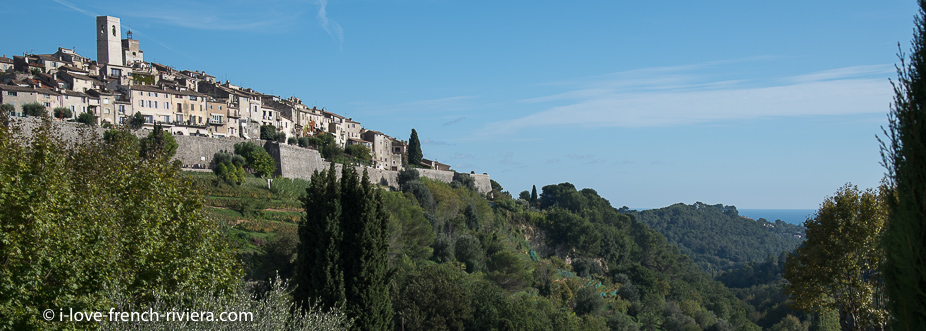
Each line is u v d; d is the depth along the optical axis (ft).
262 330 74.43
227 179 298.76
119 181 109.81
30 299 79.36
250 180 317.83
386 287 129.90
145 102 375.86
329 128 523.29
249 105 449.48
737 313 441.27
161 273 95.71
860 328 108.06
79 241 86.17
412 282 207.31
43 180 88.74
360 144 500.33
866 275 111.34
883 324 89.35
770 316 412.16
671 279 526.16
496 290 237.86
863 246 106.42
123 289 86.79
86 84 371.56
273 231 246.27
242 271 114.11
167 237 104.47
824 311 117.70
